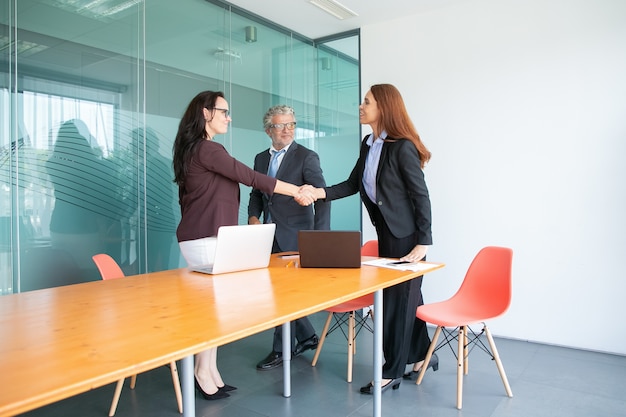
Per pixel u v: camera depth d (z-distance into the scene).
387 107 2.66
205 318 1.34
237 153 4.33
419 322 2.95
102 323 1.29
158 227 3.65
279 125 3.23
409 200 2.68
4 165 2.78
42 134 2.95
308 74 5.11
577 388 2.80
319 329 4.25
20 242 2.86
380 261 2.53
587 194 3.52
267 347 3.68
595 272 3.50
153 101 3.62
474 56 4.03
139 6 3.52
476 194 4.02
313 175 3.19
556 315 3.66
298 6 4.32
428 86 4.28
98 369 0.94
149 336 1.17
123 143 3.41
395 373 2.68
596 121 3.48
